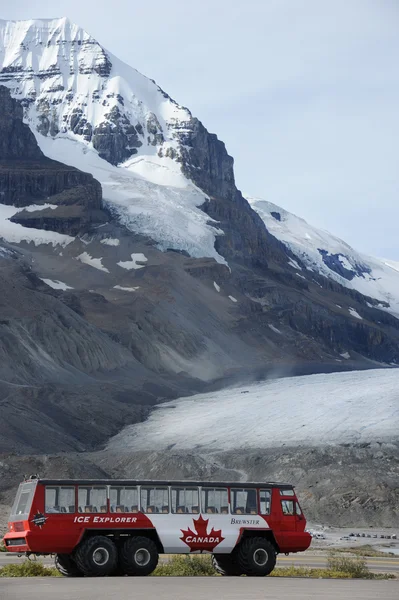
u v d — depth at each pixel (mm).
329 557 65875
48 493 47281
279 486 51094
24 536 46594
